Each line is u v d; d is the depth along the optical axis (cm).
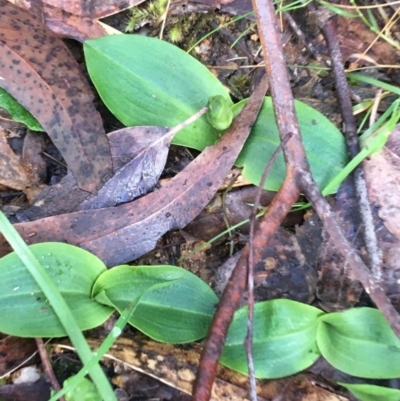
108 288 16
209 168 17
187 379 16
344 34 18
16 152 18
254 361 16
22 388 16
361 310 16
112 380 17
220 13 19
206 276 18
